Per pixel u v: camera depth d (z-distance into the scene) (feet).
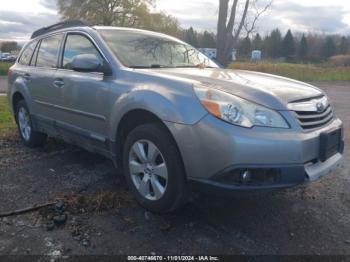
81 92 13.03
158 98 10.11
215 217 10.78
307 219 10.78
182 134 9.48
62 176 13.89
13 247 9.07
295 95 10.27
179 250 9.09
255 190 9.01
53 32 16.44
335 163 10.73
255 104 9.36
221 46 27.17
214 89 9.70
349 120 26.27
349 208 11.57
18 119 18.71
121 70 11.90
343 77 72.69
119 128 11.63
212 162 9.13
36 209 11.05
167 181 10.09
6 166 15.03
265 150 8.89
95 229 9.97
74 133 14.01
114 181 13.41
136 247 9.17
